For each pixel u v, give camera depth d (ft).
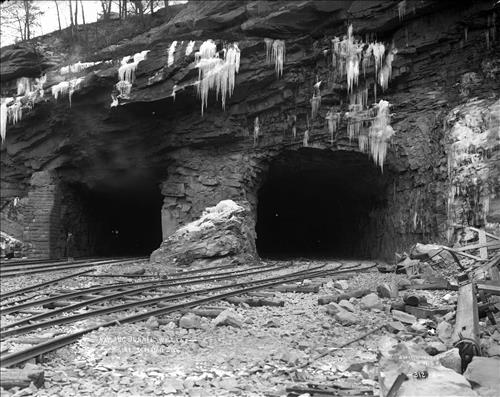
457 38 69.00
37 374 18.07
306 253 113.70
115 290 42.39
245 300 36.42
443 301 36.76
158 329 27.89
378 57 71.67
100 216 107.14
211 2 82.38
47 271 59.82
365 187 87.35
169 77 76.79
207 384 19.07
